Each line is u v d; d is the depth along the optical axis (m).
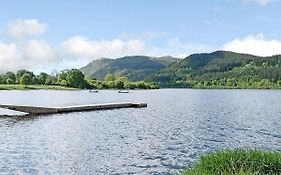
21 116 58.28
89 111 69.62
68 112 66.25
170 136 38.09
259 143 34.12
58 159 25.84
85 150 29.47
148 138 36.50
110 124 48.91
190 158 26.73
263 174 14.67
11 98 119.50
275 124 50.22
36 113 62.53
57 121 51.44
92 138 36.12
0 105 60.66
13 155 26.94
